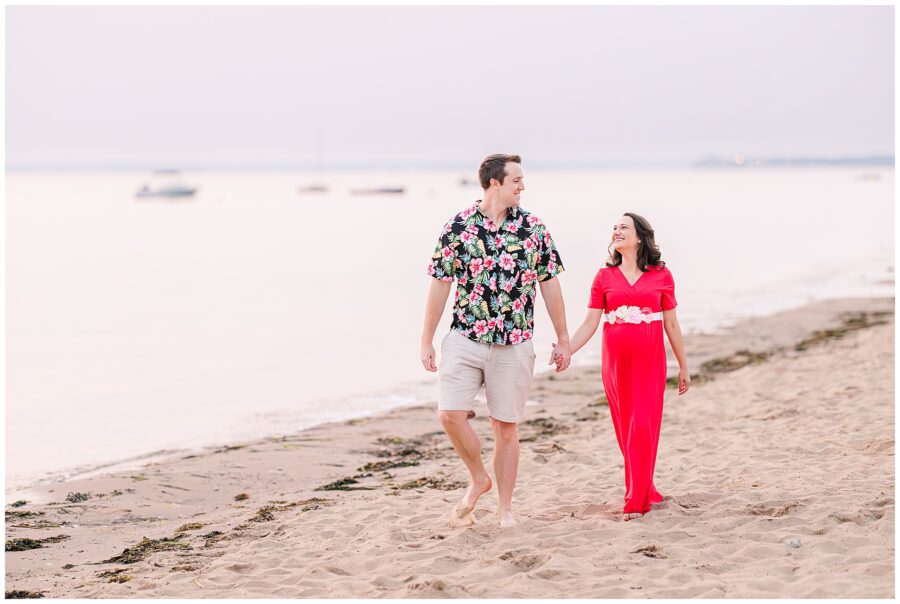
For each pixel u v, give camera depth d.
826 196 87.50
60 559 5.80
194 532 6.29
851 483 6.21
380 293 23.64
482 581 4.74
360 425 10.05
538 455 7.84
